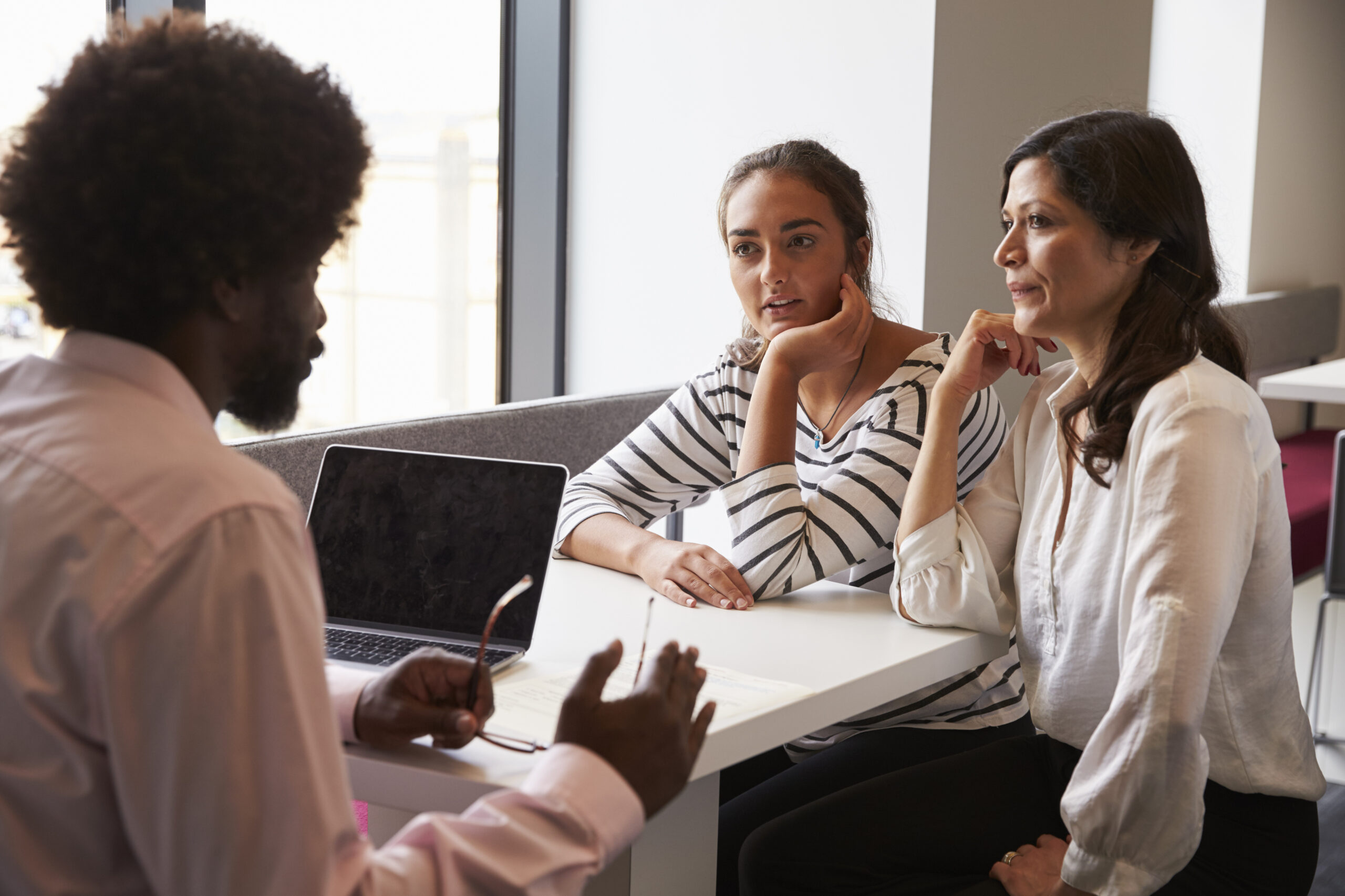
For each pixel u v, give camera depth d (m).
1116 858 1.01
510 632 1.20
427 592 1.24
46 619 0.58
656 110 2.95
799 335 1.46
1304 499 3.62
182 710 0.56
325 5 3.88
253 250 0.67
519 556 1.22
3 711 0.59
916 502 1.33
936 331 2.66
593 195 3.07
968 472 1.52
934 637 1.27
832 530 1.40
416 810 0.90
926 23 2.54
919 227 2.60
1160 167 1.16
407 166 4.31
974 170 2.72
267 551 0.59
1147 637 1.01
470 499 1.26
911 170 2.59
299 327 0.72
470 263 4.38
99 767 0.59
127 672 0.56
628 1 2.96
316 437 1.70
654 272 3.00
